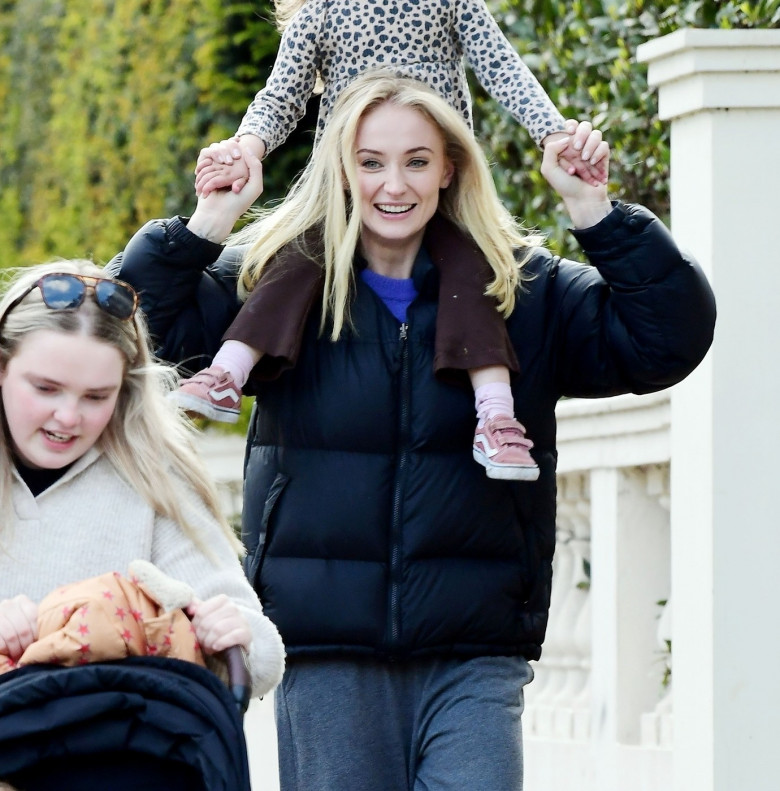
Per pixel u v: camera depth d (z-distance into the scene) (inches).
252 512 557.6
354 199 546.6
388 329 550.6
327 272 550.0
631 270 541.6
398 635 535.2
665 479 762.8
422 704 545.3
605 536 780.0
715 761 652.1
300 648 542.0
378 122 546.9
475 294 550.9
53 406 438.0
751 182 660.7
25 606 410.3
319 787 542.9
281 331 541.3
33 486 459.8
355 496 538.6
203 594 450.3
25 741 384.5
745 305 658.8
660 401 720.3
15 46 1498.5
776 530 655.1
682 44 660.7
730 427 656.4
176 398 535.8
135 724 388.8
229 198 565.3
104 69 1343.5
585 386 576.1
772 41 654.5
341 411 542.3
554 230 887.1
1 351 444.5
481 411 541.3
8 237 1497.3
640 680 771.4
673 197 689.0
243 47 1227.9
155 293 557.6
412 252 566.3
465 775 530.6
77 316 438.9
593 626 788.0
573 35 873.5
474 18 593.3
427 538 537.6
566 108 876.6
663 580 775.7
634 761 751.7
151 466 459.8
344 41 586.6
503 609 545.6
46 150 1440.7
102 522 452.1
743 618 654.5
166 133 1264.8
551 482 568.4
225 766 386.0
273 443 553.3
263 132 586.9
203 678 395.5
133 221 1314.0
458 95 598.2
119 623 402.3
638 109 827.4
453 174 569.6
